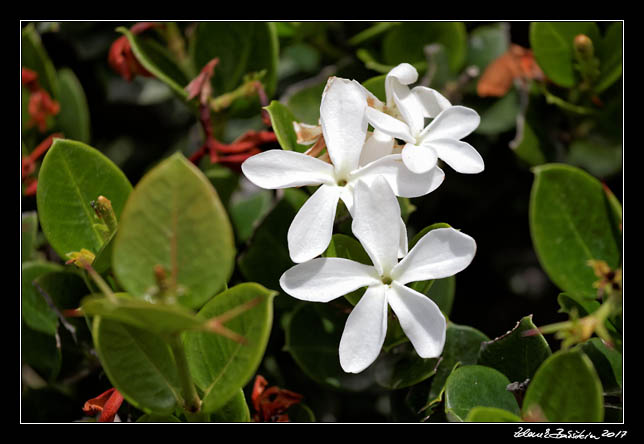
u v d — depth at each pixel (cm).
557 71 41
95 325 31
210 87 40
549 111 42
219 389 32
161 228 30
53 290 37
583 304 35
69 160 35
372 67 42
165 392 32
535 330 34
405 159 33
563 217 36
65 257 35
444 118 34
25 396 38
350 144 34
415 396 36
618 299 34
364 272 33
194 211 30
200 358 32
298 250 33
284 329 39
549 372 32
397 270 33
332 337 38
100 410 35
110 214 34
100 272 35
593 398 31
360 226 33
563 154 42
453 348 36
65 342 38
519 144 41
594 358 34
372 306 33
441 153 34
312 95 41
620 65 40
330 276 33
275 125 35
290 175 34
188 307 31
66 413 38
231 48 41
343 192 34
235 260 40
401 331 35
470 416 31
